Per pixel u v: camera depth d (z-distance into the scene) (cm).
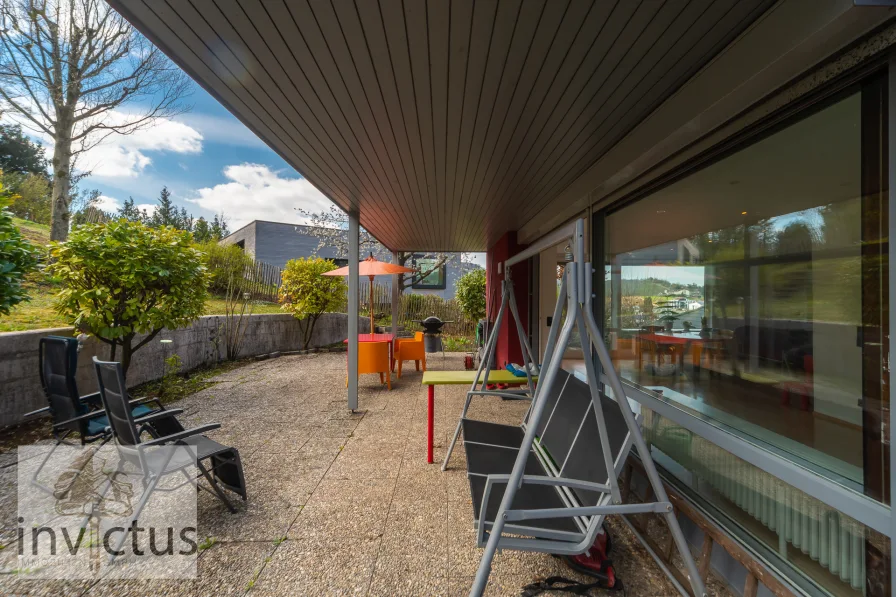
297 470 304
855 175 141
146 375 552
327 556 204
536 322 628
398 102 216
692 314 239
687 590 178
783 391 173
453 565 198
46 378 276
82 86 916
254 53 173
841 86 141
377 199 424
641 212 293
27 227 1005
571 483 153
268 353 866
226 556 204
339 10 146
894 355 123
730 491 200
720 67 173
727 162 207
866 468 136
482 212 493
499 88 201
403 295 1223
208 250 992
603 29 156
